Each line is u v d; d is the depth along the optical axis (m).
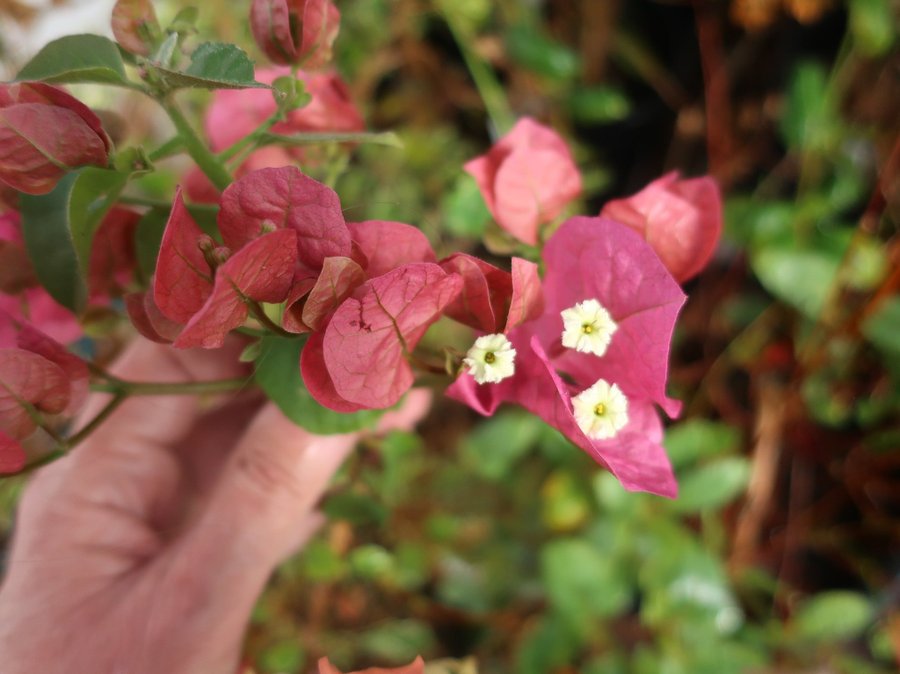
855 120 0.28
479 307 0.10
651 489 0.10
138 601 0.15
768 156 0.30
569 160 0.13
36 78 0.10
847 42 0.28
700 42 0.30
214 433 0.18
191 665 0.15
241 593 0.15
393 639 0.26
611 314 0.11
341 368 0.10
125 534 0.17
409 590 0.26
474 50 0.29
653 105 0.33
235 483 0.15
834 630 0.25
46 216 0.11
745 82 0.30
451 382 0.11
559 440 0.25
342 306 0.09
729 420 0.29
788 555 0.29
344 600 0.25
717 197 0.12
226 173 0.11
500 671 0.27
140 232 0.12
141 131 0.22
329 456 0.16
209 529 0.15
